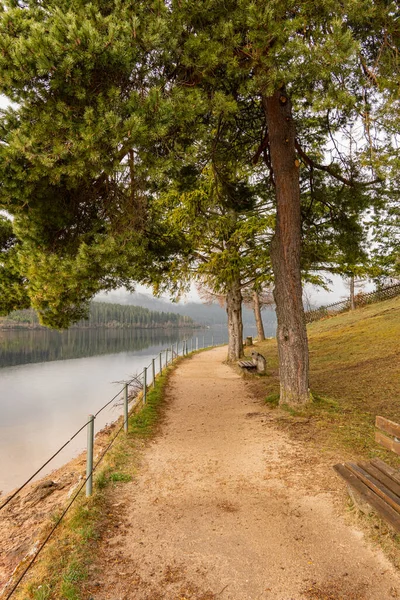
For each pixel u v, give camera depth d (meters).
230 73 6.70
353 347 16.50
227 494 5.06
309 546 3.80
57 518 4.61
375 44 7.75
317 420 7.72
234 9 6.15
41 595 3.15
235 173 12.22
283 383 8.90
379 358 13.34
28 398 18.78
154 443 7.46
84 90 5.49
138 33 5.45
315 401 8.79
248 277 19.88
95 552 3.80
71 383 23.06
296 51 5.89
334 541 3.86
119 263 7.12
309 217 11.89
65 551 3.78
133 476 5.80
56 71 5.20
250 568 3.51
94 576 3.45
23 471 9.49
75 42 4.97
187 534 4.12
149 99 5.54
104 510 4.69
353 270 15.45
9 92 5.45
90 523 4.30
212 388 13.38
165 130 5.75
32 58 4.97
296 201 8.73
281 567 3.51
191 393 12.62
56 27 4.96
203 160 9.78
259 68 6.39
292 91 8.41
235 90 7.78
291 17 6.47
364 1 5.91
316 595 3.15
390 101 7.00
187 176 9.77
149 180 7.87
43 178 6.46
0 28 5.16
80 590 3.25
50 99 5.73
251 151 11.33
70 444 11.55
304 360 8.73
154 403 11.01
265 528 4.17
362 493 3.78
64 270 6.85
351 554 3.64
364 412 8.05
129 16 5.50
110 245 6.86
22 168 6.05
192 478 5.66
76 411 16.09
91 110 5.35
